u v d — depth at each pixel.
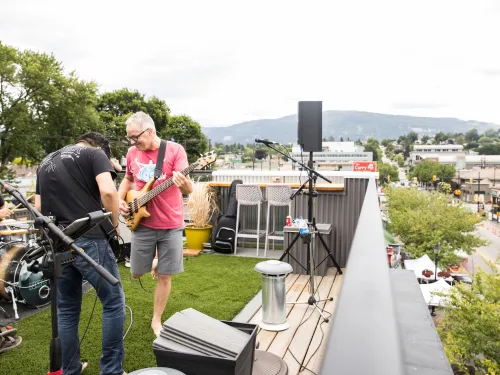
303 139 4.52
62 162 2.43
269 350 2.98
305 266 5.07
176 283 4.82
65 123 34.72
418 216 35.91
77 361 2.59
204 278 5.03
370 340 0.48
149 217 3.11
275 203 6.07
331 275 5.02
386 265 0.81
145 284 4.84
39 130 32.84
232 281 4.89
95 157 2.45
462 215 35.66
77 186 2.42
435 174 117.88
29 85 32.06
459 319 15.16
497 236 69.56
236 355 1.73
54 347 2.05
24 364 3.00
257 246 6.29
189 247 6.52
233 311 3.87
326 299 4.00
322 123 4.51
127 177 3.35
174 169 3.15
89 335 3.38
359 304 0.61
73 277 2.47
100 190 2.40
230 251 6.43
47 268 1.99
